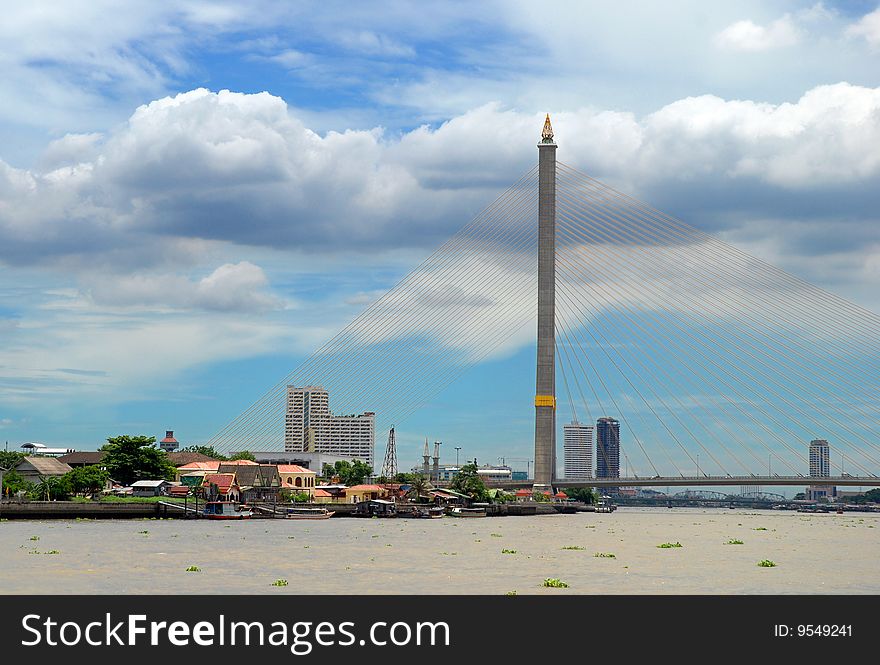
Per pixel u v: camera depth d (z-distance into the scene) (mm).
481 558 105750
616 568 95875
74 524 175500
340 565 96688
